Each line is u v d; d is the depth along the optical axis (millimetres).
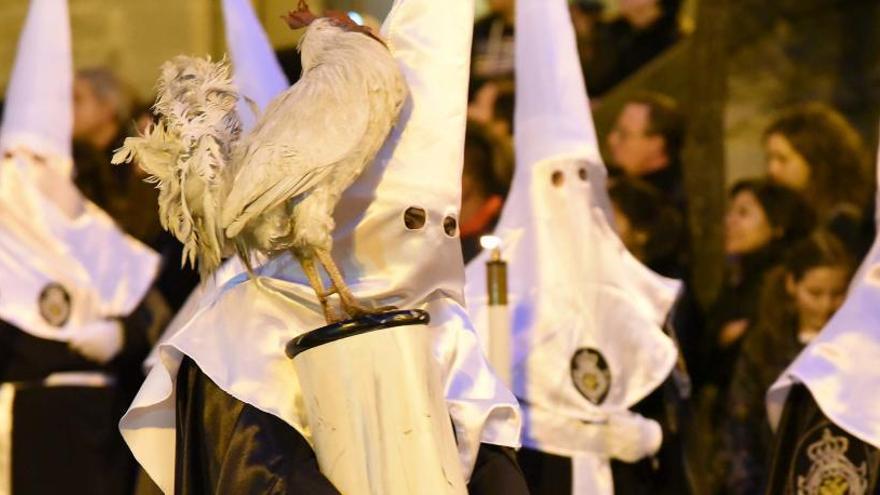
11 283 8266
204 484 4414
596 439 6656
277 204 4039
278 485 4164
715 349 9789
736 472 9375
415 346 4145
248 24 6543
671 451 6938
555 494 6598
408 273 4461
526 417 6684
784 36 12070
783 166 10539
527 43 6836
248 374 4336
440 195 4520
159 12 12086
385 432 4074
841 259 9852
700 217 10375
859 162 10523
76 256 8477
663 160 10469
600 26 11586
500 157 10273
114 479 8398
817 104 11289
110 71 11422
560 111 6789
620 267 6836
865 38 11977
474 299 6695
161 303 8672
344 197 4430
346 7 11906
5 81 12383
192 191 4184
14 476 8148
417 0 4680
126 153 4285
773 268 10000
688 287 10141
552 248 6777
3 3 12391
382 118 4184
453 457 4172
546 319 6730
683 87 11375
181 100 4270
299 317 4430
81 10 12164
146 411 4590
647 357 6711
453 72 4637
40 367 8250
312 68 4266
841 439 6188
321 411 4125
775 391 6441
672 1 11484
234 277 4617
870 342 6262
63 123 8422
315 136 4066
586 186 6777
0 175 8305
